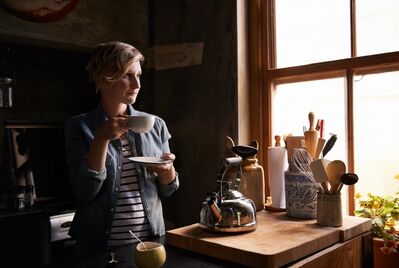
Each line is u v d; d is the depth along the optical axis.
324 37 1.88
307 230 1.29
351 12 1.78
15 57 2.32
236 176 1.51
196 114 2.32
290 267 1.06
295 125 2.00
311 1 1.92
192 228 1.37
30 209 2.13
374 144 1.72
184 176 2.40
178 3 2.41
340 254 1.25
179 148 2.42
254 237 1.22
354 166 1.78
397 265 1.47
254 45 2.11
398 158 1.66
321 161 1.33
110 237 1.47
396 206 1.55
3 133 2.35
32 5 2.09
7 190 2.22
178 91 2.42
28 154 2.33
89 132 1.47
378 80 1.70
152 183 1.57
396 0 1.64
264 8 2.08
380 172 1.71
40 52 2.43
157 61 2.55
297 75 1.96
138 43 2.59
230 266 1.09
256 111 2.11
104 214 1.46
